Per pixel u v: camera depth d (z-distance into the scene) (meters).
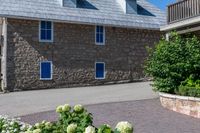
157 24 32.22
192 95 13.09
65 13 28.34
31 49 26.89
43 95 21.98
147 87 23.88
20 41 26.58
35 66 27.00
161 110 13.88
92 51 29.12
